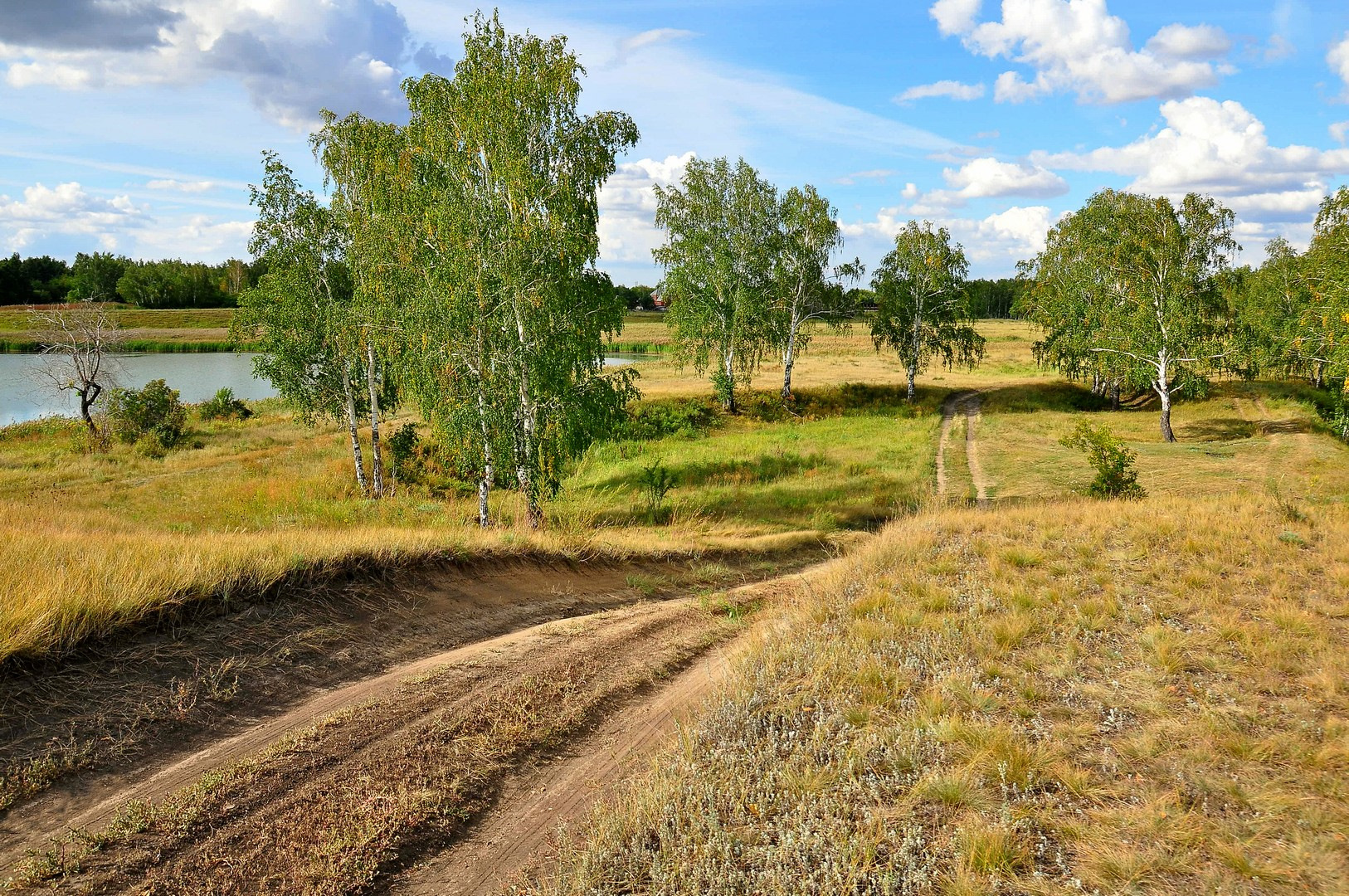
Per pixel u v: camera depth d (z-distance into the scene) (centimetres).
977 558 1146
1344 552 1034
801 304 5322
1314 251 3478
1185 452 3447
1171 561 1069
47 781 516
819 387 5747
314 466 3250
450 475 3122
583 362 2183
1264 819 451
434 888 470
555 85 2017
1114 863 414
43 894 420
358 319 2362
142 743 580
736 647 923
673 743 629
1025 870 420
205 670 695
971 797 486
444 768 605
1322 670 650
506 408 1977
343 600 921
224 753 591
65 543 898
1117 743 553
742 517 2431
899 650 755
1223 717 583
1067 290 5422
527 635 984
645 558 1579
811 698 668
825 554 1895
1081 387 5869
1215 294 4281
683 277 4822
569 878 455
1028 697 639
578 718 722
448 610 1013
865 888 416
